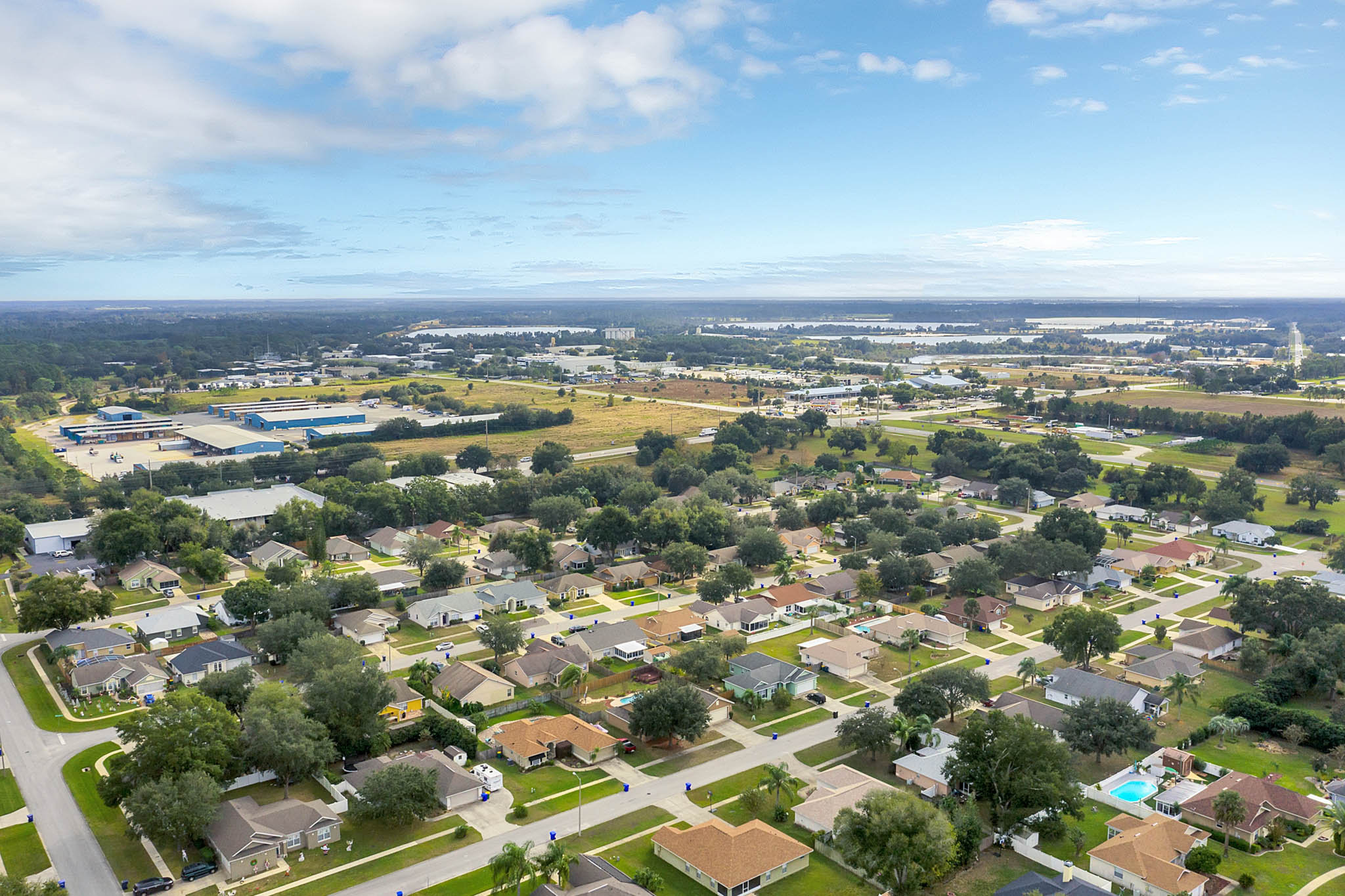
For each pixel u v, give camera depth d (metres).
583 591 167.62
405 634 146.50
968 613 153.38
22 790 96.00
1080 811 91.31
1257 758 106.69
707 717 107.56
